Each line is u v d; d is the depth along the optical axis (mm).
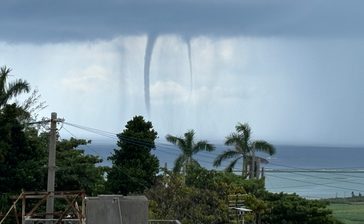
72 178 46938
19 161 44812
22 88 48406
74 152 50906
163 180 48781
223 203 47406
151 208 43688
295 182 170375
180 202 45438
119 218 23000
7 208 40875
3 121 44344
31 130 48031
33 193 26922
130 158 55344
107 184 53375
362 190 152125
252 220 49938
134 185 53219
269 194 56375
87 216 22984
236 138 74000
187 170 55875
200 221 45125
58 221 25625
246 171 71312
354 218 94000
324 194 137875
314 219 52688
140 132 56219
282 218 52938
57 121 37594
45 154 48312
